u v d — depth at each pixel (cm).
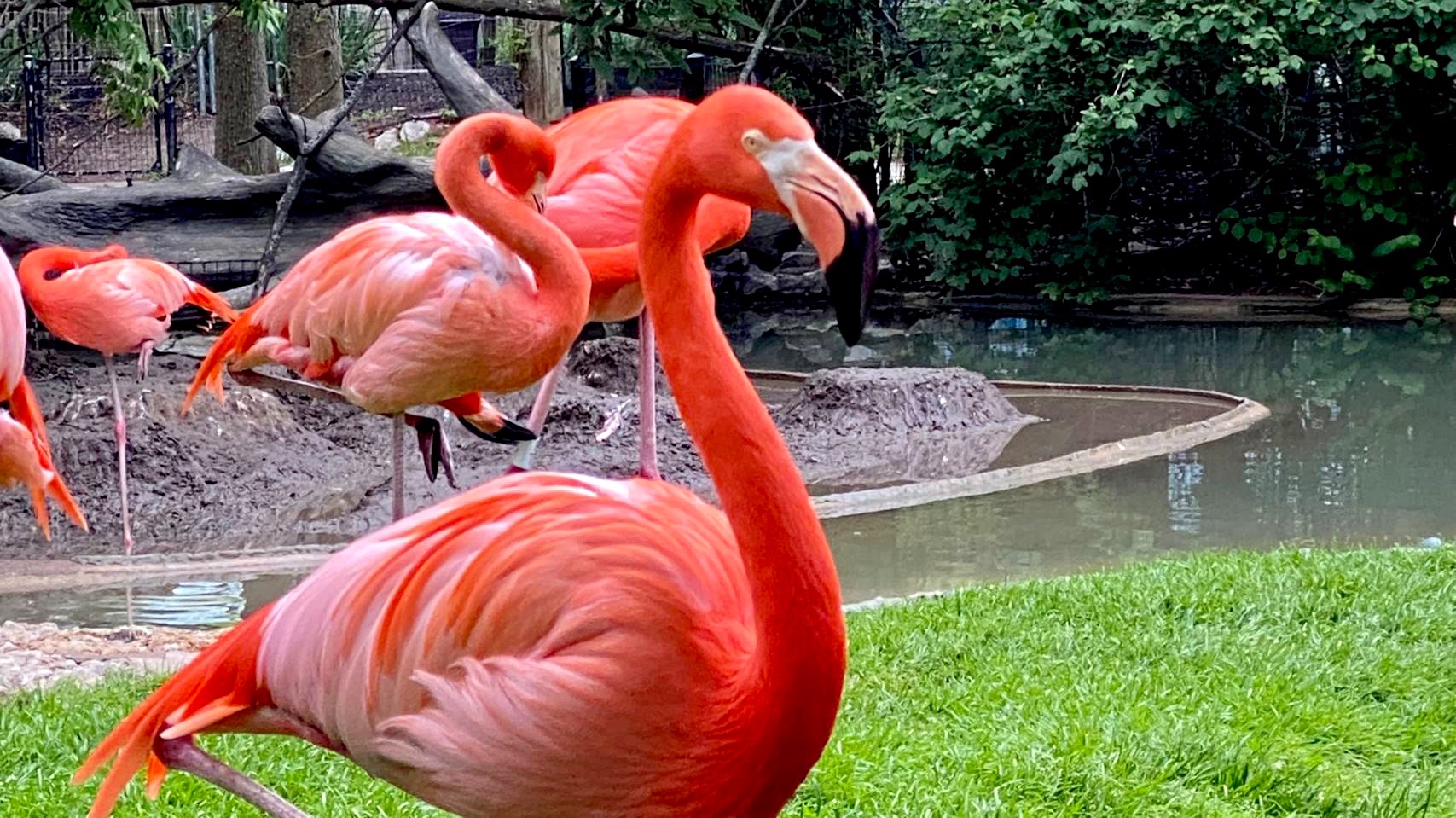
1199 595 560
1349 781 384
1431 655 492
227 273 1226
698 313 219
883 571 680
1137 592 564
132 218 1220
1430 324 1402
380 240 484
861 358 1297
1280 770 384
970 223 1516
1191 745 393
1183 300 1496
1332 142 1544
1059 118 1521
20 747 389
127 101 1310
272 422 907
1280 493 823
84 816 343
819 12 1548
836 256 205
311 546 722
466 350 468
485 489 250
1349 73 1520
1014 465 891
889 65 1574
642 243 221
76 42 1958
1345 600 557
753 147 209
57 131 2020
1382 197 1498
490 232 449
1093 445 943
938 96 1502
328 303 490
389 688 237
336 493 820
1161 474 868
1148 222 1633
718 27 1507
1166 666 477
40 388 970
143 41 1326
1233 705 434
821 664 216
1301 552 630
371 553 244
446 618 232
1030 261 1539
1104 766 381
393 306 475
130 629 572
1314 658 487
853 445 939
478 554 233
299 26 1576
